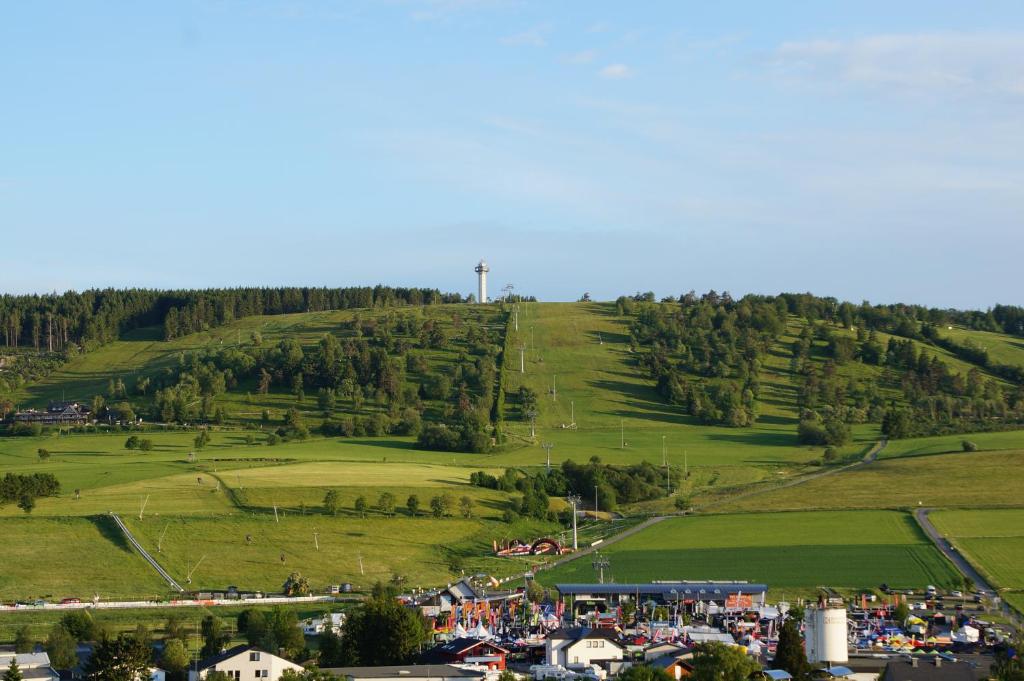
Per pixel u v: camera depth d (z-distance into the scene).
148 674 192.00
